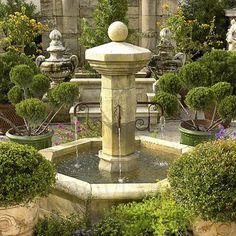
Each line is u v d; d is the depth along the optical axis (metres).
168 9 10.05
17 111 5.08
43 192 3.09
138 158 4.45
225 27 14.12
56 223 3.27
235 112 5.07
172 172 3.19
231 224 3.02
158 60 8.49
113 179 4.05
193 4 14.23
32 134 5.42
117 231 3.11
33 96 5.96
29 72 5.51
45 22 10.19
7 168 2.93
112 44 3.89
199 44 11.69
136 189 3.41
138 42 10.31
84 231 3.26
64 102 5.09
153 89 7.88
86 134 5.73
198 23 12.80
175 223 3.04
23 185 2.90
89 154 4.72
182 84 5.68
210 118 7.00
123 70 3.87
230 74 7.07
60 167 4.34
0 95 6.83
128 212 3.18
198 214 2.92
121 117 4.06
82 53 10.17
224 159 2.95
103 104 4.10
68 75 8.18
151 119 7.30
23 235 3.10
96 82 7.88
